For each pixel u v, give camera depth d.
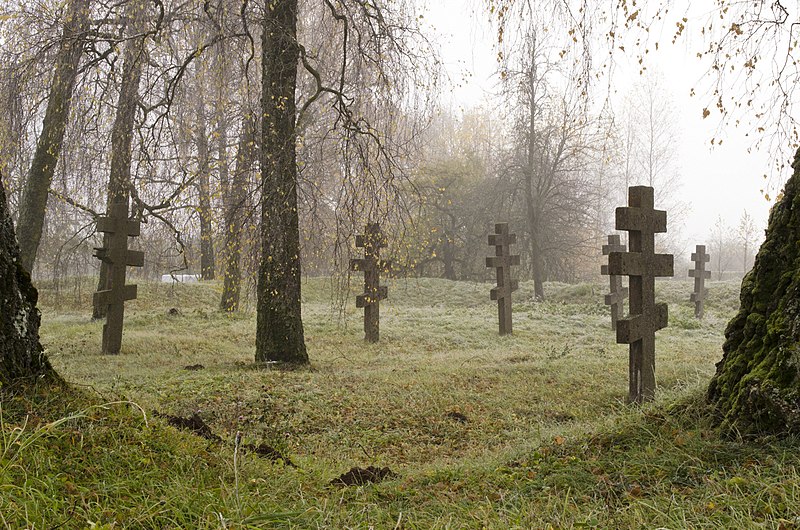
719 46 7.82
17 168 16.83
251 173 12.29
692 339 17.38
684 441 4.57
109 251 13.63
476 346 17.19
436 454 7.11
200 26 13.73
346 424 8.01
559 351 14.73
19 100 15.20
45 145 16.45
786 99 7.91
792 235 5.02
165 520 3.29
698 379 6.18
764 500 3.55
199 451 4.67
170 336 16.08
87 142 15.52
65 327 17.50
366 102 13.32
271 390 9.07
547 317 22.36
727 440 4.55
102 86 15.21
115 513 3.19
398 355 15.11
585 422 7.58
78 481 3.52
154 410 6.39
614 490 4.13
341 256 12.47
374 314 17.30
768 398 4.41
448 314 23.06
